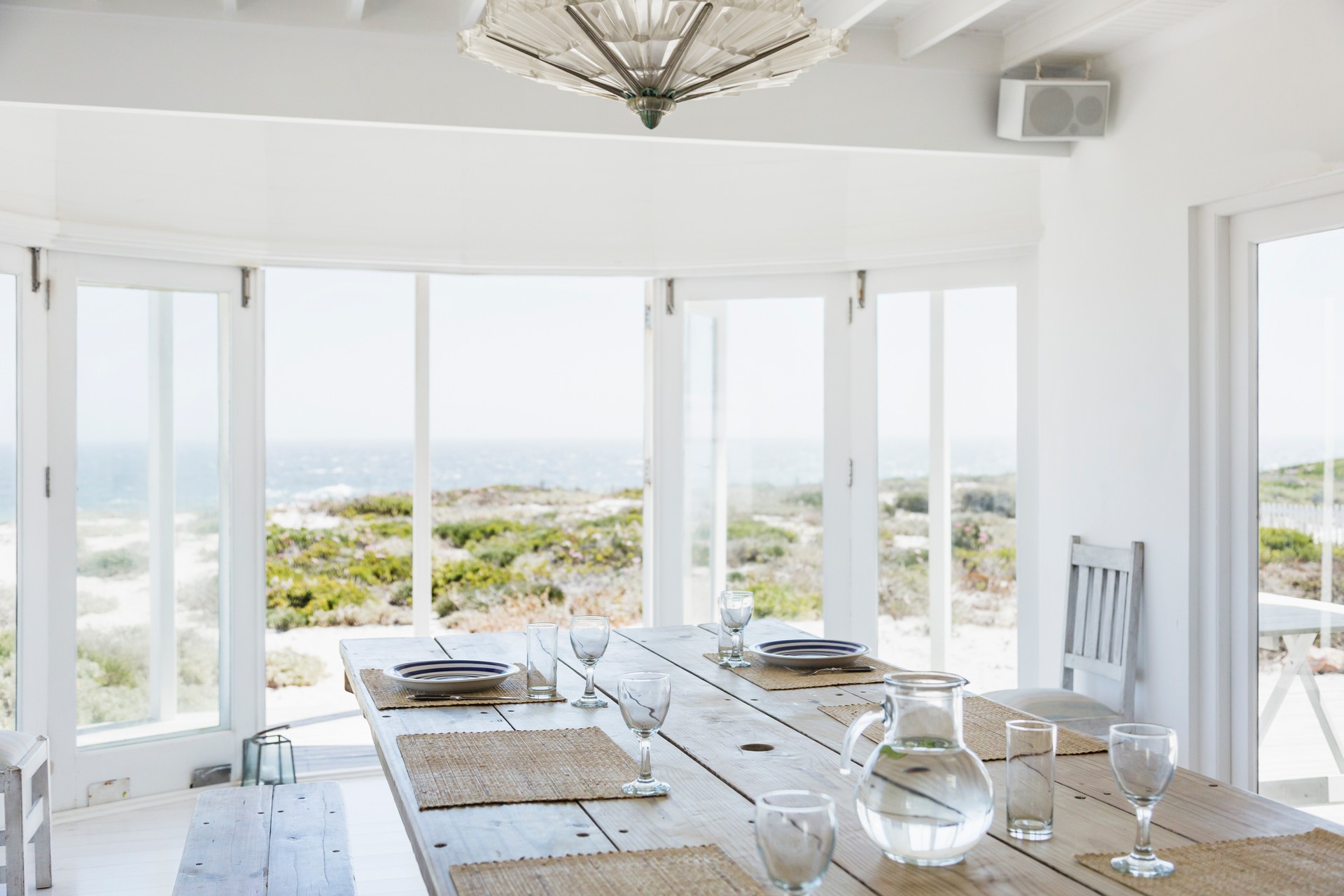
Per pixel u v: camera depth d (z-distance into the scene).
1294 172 3.14
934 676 1.87
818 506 4.95
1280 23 3.18
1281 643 3.31
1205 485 3.52
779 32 2.05
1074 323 4.11
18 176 4.01
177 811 4.25
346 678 3.00
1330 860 1.46
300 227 4.64
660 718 1.78
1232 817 1.65
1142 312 3.75
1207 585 3.51
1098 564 3.88
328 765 4.92
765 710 2.37
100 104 3.33
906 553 4.77
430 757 1.98
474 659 3.00
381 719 2.28
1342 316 3.10
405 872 3.64
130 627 4.42
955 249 4.50
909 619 4.77
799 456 4.98
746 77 2.22
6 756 3.16
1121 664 3.73
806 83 3.86
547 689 2.49
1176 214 3.59
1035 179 4.33
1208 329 3.51
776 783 1.83
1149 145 3.70
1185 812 1.68
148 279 4.41
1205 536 3.52
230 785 4.56
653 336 5.07
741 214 4.90
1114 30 3.59
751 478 5.04
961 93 3.98
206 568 4.62
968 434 4.61
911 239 4.61
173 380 4.52
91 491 4.32
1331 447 3.14
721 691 2.56
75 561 4.24
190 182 4.41
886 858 1.49
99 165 4.21
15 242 4.05
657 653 3.09
